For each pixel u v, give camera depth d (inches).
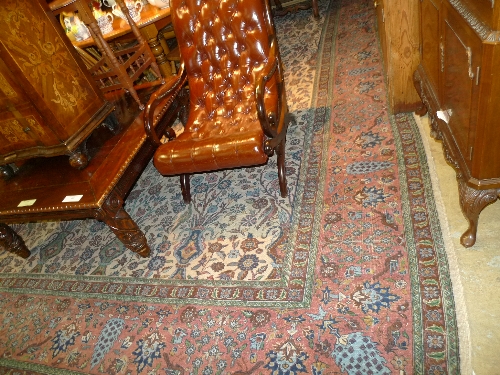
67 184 83.4
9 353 77.1
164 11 118.3
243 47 84.9
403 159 80.7
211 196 93.7
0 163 88.1
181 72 90.2
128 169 83.3
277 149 80.7
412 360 52.0
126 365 66.3
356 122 95.4
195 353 63.9
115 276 84.2
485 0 41.6
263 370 58.1
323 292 64.4
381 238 68.2
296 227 77.2
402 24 79.0
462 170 57.3
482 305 54.6
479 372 48.7
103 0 124.3
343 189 80.2
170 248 84.9
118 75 95.3
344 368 54.4
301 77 120.7
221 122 88.2
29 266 97.2
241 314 66.7
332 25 140.1
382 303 59.4
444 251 62.1
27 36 72.4
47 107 76.7
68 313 80.1
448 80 59.2
